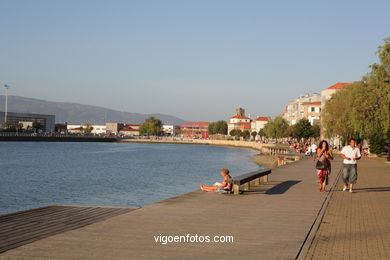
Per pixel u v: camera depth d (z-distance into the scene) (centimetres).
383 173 2978
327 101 6938
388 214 1248
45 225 1052
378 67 4144
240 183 1589
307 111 13375
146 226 1019
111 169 5291
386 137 4350
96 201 2627
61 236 903
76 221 1108
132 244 837
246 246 833
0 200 2672
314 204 1425
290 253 781
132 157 8244
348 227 1042
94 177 4238
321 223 1092
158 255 758
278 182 2194
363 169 3394
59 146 13488
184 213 1218
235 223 1073
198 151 12081
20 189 3234
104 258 733
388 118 4128
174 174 4647
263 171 1983
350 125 5100
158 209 1290
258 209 1305
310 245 848
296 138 12656
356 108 4322
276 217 1167
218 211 1260
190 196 1614
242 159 8056
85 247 809
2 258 730
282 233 958
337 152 7219
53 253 762
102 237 895
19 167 5425
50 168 5353
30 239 895
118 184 3600
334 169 3288
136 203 2539
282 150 8325
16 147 11869
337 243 867
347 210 1315
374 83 4300
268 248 818
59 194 2955
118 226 1014
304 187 1962
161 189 3238
